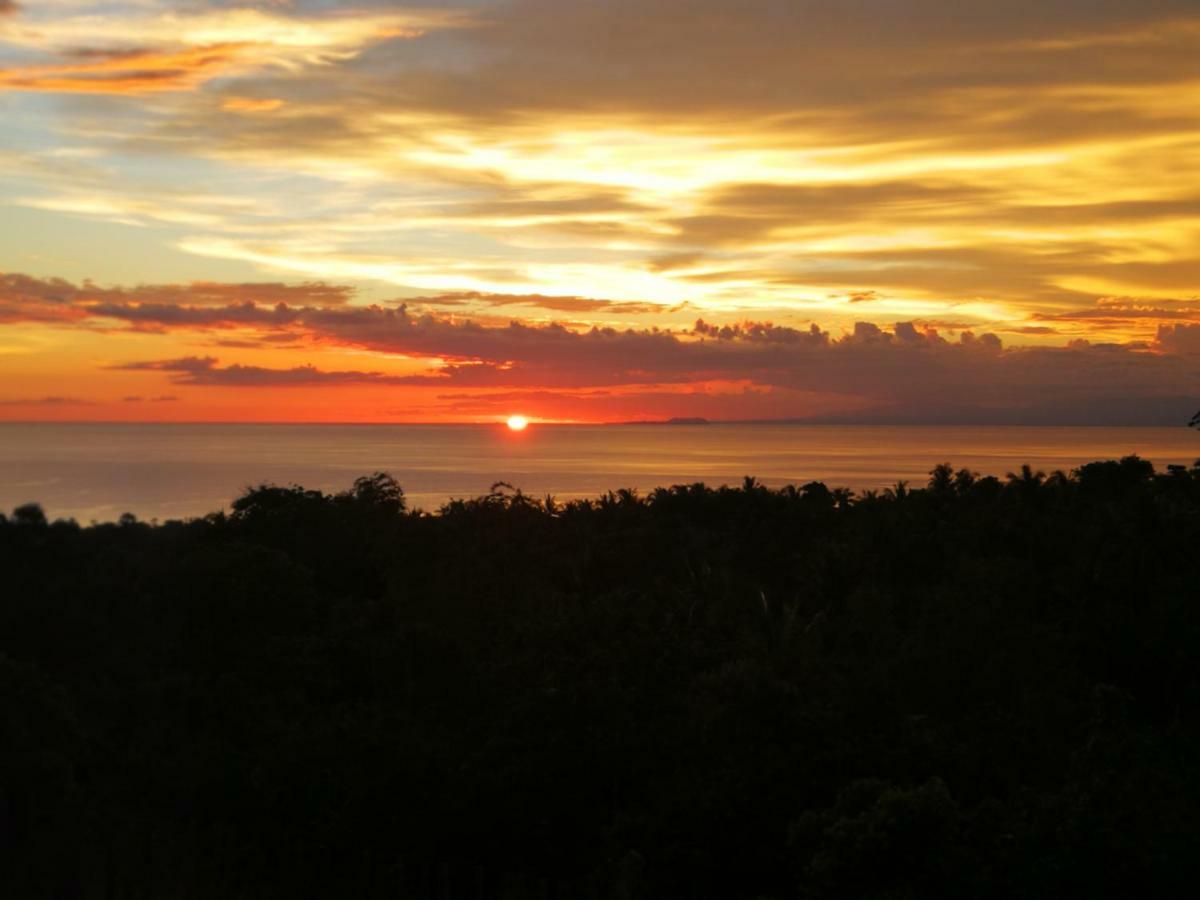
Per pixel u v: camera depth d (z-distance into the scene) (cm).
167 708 3400
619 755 2709
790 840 2252
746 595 4525
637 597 3881
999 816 2120
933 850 2012
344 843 2620
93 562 4450
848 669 3481
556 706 2789
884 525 4888
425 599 4391
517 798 2642
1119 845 1952
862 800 2252
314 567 4697
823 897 2041
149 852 2623
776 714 2717
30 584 4144
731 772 2519
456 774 2689
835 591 4531
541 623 3544
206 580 3925
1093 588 3891
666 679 3080
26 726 2833
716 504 6238
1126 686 3559
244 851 2712
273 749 2923
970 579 4178
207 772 3003
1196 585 3750
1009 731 2883
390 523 5275
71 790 2738
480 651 3759
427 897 2452
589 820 2670
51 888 2431
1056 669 3522
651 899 2342
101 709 3425
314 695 3509
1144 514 4100
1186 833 1988
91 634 3947
